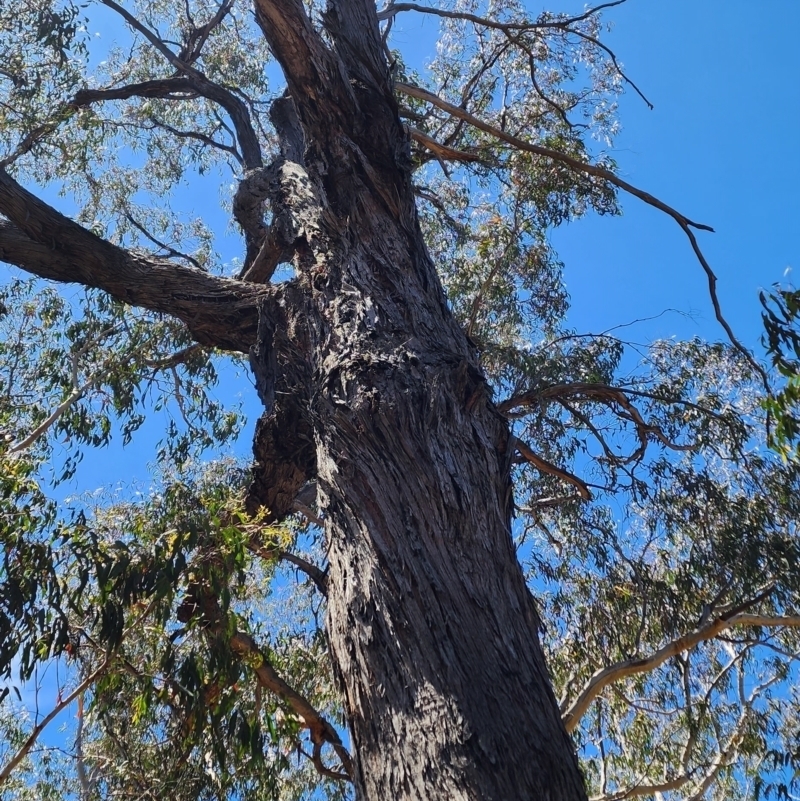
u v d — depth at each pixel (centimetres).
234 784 577
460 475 363
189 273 576
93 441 813
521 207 866
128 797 574
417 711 286
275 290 502
